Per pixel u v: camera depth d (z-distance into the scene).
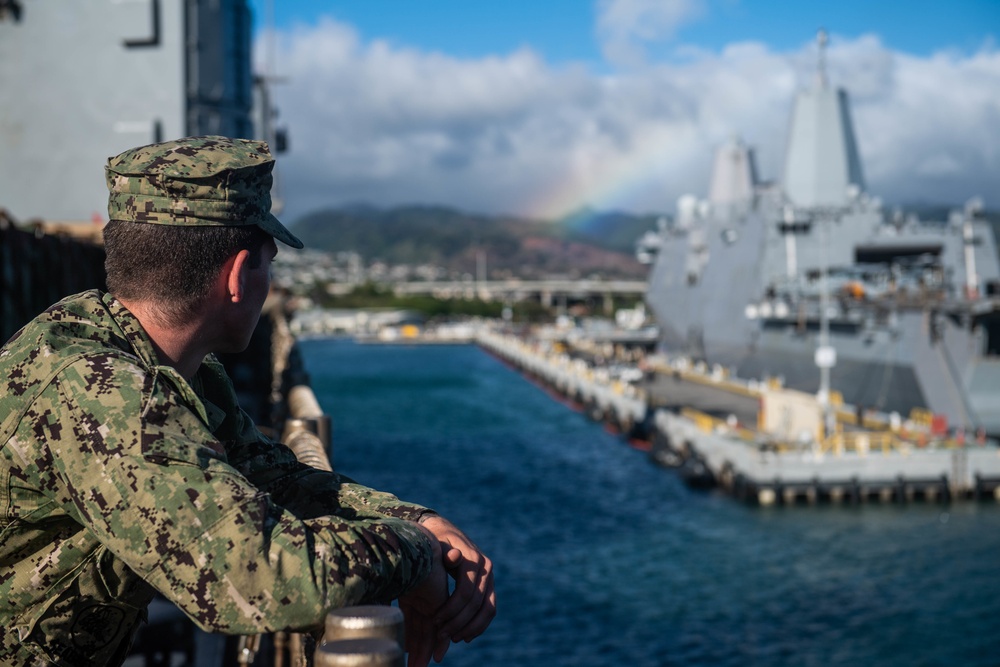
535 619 21.31
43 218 20.05
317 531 1.74
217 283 1.95
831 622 20.47
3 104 19.98
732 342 58.62
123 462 1.66
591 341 106.19
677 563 25.52
